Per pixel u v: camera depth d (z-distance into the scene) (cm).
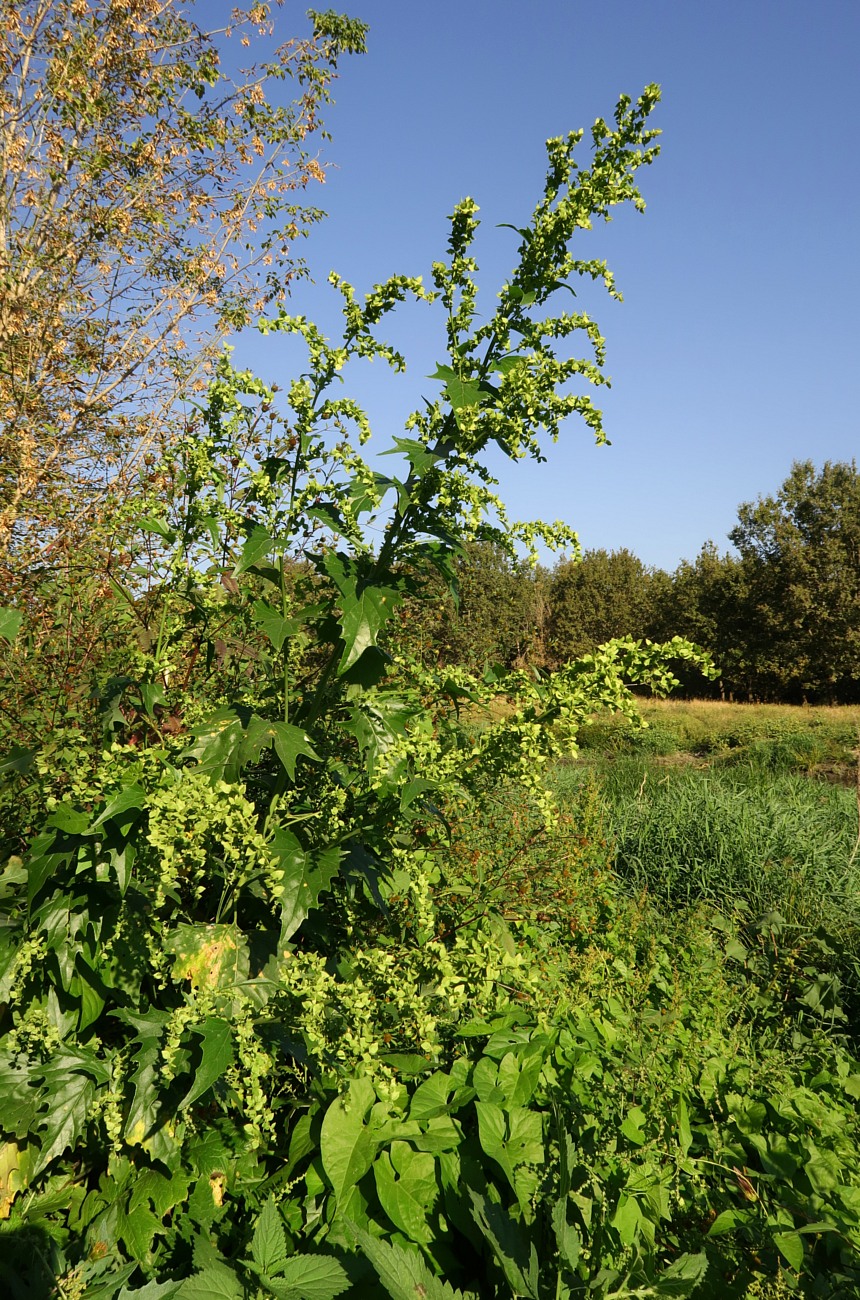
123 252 743
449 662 473
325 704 220
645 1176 220
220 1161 191
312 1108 207
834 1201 238
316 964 193
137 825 179
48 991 193
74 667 326
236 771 184
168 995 208
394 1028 231
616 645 188
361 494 188
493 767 193
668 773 1046
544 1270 175
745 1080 297
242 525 201
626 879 567
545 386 193
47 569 379
